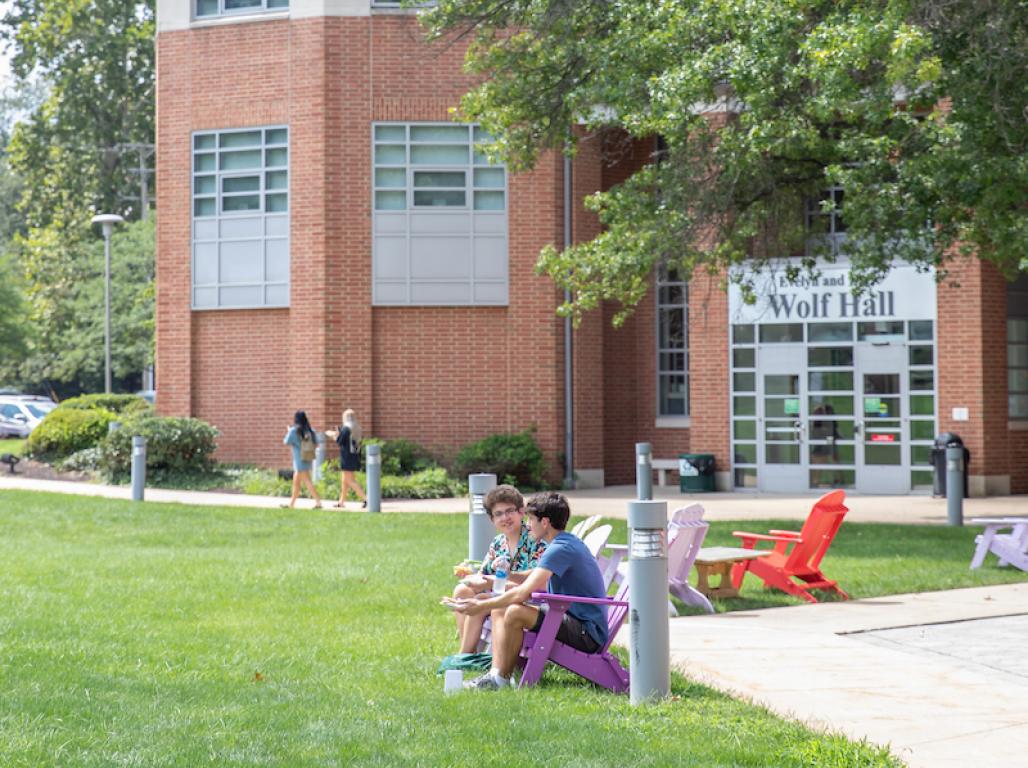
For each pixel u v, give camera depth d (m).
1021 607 12.08
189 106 28.31
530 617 8.34
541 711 7.55
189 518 20.23
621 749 6.55
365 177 27.36
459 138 27.50
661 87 16.94
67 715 7.29
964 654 9.71
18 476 28.52
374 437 27.38
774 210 20.73
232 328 28.14
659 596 7.85
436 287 27.48
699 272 27.08
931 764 6.36
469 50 21.52
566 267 20.27
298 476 22.61
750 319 26.94
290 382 27.59
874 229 18.09
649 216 19.78
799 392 26.66
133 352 54.28
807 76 16.47
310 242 27.38
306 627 10.70
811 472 26.61
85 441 29.64
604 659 8.37
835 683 8.41
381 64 27.41
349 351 27.30
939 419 25.66
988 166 16.47
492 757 6.36
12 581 13.48
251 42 27.89
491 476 11.59
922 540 17.62
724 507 23.09
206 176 28.27
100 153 57.44
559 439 27.44
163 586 13.16
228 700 7.78
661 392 29.34
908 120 17.48
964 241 19.14
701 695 8.02
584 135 27.53
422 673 8.79
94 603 11.94
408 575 14.03
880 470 26.17
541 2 19.73
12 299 56.50
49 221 58.94
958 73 16.67
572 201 27.53
